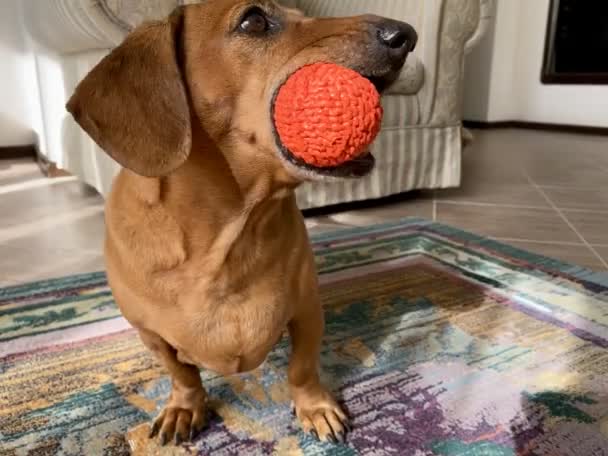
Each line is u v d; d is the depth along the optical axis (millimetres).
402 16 920
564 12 2053
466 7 899
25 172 1192
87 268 654
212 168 317
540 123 2184
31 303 552
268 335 353
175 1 664
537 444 364
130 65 305
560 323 518
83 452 362
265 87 309
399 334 502
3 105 1320
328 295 577
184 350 355
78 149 921
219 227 323
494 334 500
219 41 312
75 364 453
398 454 358
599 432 373
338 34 311
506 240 757
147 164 299
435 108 928
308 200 842
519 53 2201
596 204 938
